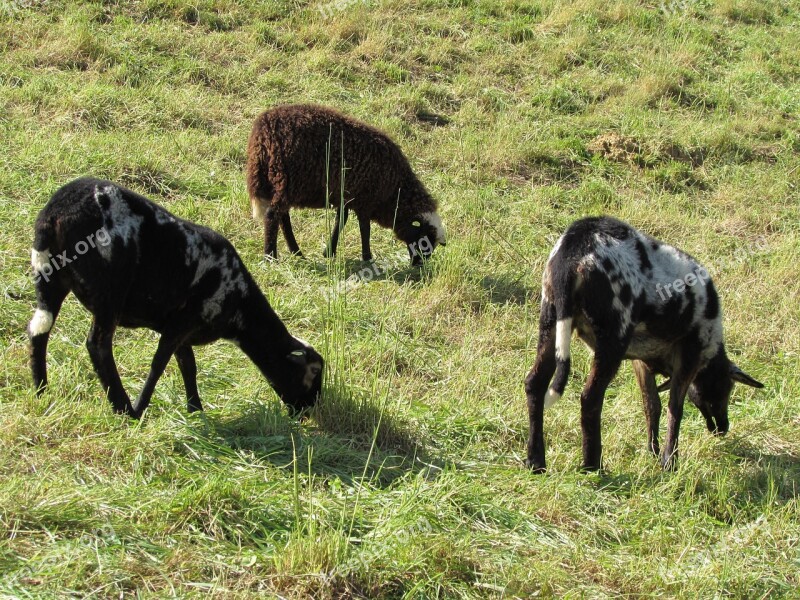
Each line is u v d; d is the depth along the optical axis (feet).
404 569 17.98
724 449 26.63
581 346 32.04
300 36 55.57
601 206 44.37
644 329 24.91
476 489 21.54
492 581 18.47
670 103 56.08
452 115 51.88
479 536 19.83
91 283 21.25
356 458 22.68
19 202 34.22
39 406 21.62
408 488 21.08
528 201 44.06
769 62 62.64
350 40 56.49
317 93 50.06
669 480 23.95
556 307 23.02
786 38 66.95
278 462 21.75
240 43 53.62
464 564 18.65
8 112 42.34
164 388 24.43
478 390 27.86
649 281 24.16
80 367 24.29
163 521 17.97
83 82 46.47
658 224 43.37
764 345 34.24
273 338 24.22
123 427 21.35
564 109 54.24
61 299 21.81
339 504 19.90
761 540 21.49
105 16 53.06
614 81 57.00
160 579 16.40
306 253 37.29
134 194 22.15
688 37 64.64
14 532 16.60
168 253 22.33
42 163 37.55
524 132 50.42
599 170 48.47
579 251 23.21
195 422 22.45
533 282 37.04
